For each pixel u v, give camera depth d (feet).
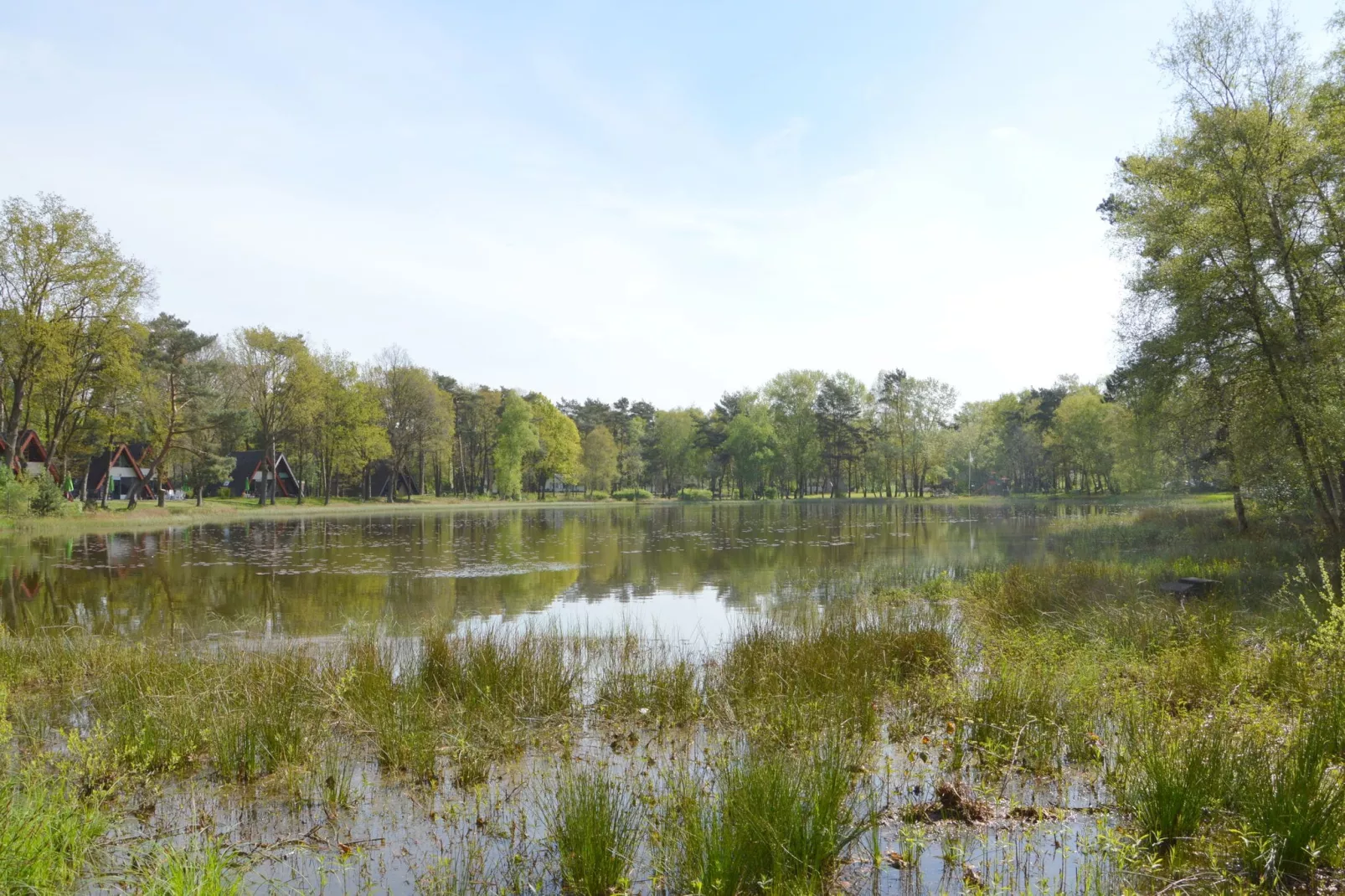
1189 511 121.80
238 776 21.04
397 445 240.53
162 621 47.62
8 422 130.72
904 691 28.14
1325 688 23.15
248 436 189.47
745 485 309.83
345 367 221.25
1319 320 64.34
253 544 101.14
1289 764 16.96
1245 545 70.18
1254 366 67.15
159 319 160.76
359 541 108.27
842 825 16.21
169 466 197.06
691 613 51.26
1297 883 14.12
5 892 13.35
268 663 30.30
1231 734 19.11
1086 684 25.43
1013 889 14.16
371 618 49.01
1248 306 65.82
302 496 217.36
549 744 24.03
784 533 127.13
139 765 20.65
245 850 16.76
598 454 315.78
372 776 21.18
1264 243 63.98
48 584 63.46
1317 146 63.36
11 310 122.52
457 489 324.19
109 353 131.95
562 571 74.38
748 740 22.68
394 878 15.55
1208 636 32.04
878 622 40.19
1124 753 19.93
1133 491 193.98
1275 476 65.21
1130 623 36.35
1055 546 91.15
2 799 15.57
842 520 163.73
